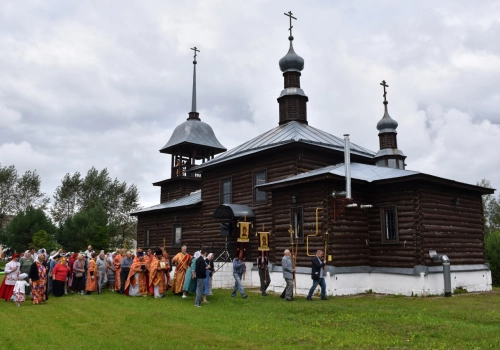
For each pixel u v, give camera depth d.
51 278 20.62
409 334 10.86
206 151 41.47
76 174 64.94
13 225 48.75
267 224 24.86
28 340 10.61
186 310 15.10
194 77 44.91
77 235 48.41
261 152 25.34
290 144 23.98
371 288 20.17
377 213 20.56
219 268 24.14
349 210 20.28
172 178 40.34
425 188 19.81
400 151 33.34
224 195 28.70
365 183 20.38
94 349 9.73
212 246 27.22
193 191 40.22
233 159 26.98
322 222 19.62
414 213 19.28
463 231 21.42
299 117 29.94
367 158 27.59
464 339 10.34
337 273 19.22
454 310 14.45
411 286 18.92
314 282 17.62
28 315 14.30
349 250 19.92
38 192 62.94
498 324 12.15
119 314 14.35
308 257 20.11
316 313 14.04
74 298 19.03
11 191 61.62
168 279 20.75
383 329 11.53
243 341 10.34
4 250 52.25
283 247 21.44
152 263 19.72
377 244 20.38
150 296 19.77
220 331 11.46
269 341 10.34
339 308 14.85
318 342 10.16
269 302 16.92
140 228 37.94
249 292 21.08
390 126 34.31
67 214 63.59
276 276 21.39
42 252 17.94
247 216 25.41
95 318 13.60
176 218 33.34
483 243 22.64
